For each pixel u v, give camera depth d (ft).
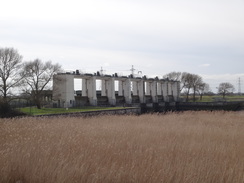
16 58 168.14
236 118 80.02
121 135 40.55
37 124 51.31
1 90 155.22
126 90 236.63
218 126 57.57
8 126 45.88
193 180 20.93
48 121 59.82
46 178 20.53
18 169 21.93
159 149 31.71
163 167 23.48
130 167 23.53
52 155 26.94
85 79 201.98
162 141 36.99
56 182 19.90
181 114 98.02
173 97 312.91
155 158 26.68
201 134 44.19
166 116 83.35
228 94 494.18
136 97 254.88
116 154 27.91
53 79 176.35
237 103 246.06
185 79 358.84
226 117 81.92
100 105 197.67
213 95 487.61
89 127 49.21
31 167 22.50
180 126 55.36
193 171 22.62
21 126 48.39
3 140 34.83
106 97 217.97
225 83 415.03
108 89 217.15
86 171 21.80
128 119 71.61
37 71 168.35
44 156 25.98
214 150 31.83
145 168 23.38
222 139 40.75
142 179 20.72
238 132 48.26
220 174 22.56
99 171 22.25
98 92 262.06
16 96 160.66
